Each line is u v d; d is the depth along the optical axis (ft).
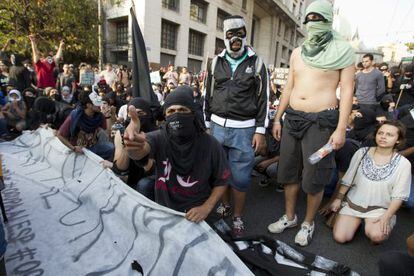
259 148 8.50
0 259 5.05
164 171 6.75
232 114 8.38
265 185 12.68
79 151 11.51
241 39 8.04
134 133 5.52
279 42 109.50
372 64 18.90
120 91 27.25
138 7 49.34
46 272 6.42
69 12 43.86
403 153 10.26
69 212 8.87
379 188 8.07
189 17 58.90
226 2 70.54
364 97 19.03
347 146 10.23
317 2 7.18
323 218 9.80
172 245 5.98
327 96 7.50
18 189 10.41
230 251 5.52
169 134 6.36
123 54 57.21
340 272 6.18
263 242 7.05
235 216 8.79
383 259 5.39
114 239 7.25
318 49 7.38
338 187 9.53
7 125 18.88
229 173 6.83
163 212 6.61
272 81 30.32
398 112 13.67
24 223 8.25
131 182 9.23
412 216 10.42
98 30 50.06
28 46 40.75
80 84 30.30
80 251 7.11
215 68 8.65
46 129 14.47
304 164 7.80
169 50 56.13
